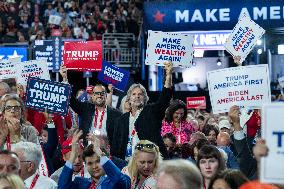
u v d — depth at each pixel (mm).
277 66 24312
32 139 8875
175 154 9992
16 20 28250
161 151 9438
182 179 4477
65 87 9844
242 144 7879
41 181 7410
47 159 9141
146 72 23781
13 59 12914
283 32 21078
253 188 5207
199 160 7160
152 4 19938
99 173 7453
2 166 6449
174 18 19828
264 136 4961
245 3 19547
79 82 23125
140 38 24625
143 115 9492
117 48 25141
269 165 4926
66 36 26750
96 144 7398
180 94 20906
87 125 10125
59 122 10461
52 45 19359
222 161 7160
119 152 9727
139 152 7582
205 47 20594
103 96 10125
